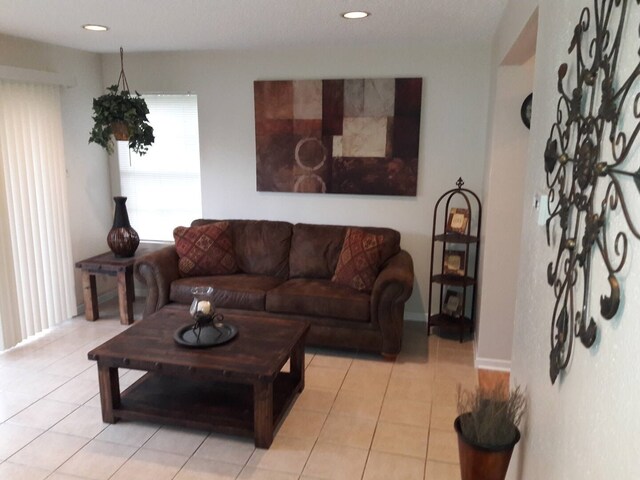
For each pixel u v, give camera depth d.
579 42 1.27
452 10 2.87
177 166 4.73
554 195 1.50
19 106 3.67
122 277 4.14
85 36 3.69
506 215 3.29
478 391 1.94
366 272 3.69
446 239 3.81
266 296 3.71
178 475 2.35
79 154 4.43
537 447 1.56
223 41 3.87
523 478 1.78
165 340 2.77
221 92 4.45
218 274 4.16
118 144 4.77
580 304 1.18
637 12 0.92
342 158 4.27
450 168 4.12
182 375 2.49
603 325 1.02
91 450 2.53
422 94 4.05
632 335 0.86
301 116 4.28
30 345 3.80
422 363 3.55
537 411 1.58
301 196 4.46
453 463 2.45
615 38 1.03
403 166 4.17
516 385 2.03
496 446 1.75
